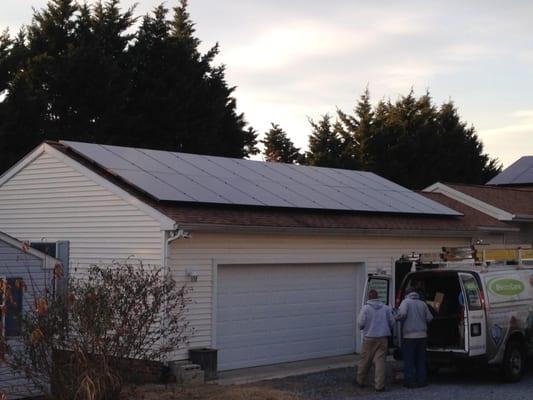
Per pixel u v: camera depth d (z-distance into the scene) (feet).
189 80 116.57
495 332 46.91
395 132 158.20
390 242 62.49
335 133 170.60
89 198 52.11
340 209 59.06
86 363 34.76
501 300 47.88
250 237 51.90
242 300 51.90
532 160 109.29
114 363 35.96
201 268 48.80
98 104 105.70
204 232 48.65
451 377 50.21
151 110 111.75
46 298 36.58
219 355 50.19
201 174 56.49
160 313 44.88
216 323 49.65
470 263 49.37
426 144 156.04
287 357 54.80
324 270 57.88
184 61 116.26
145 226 48.19
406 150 155.74
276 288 54.29
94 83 104.58
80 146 55.21
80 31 110.52
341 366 54.24
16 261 40.70
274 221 52.49
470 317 45.80
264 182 59.88
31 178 56.29
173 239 46.73
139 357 38.78
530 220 80.69
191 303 48.01
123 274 42.32
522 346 48.96
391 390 44.80
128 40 115.44
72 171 53.36
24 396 39.73
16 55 102.32
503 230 74.33
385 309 45.32
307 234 54.44
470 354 45.52
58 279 40.60
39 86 104.12
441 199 79.82
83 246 52.19
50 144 55.06
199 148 115.44
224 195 52.60
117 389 35.94
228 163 62.75
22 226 56.54
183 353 47.21
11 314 39.75
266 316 53.47
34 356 35.40
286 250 54.29
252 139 133.28
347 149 164.45
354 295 60.13
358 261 59.67
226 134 128.77
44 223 55.06
